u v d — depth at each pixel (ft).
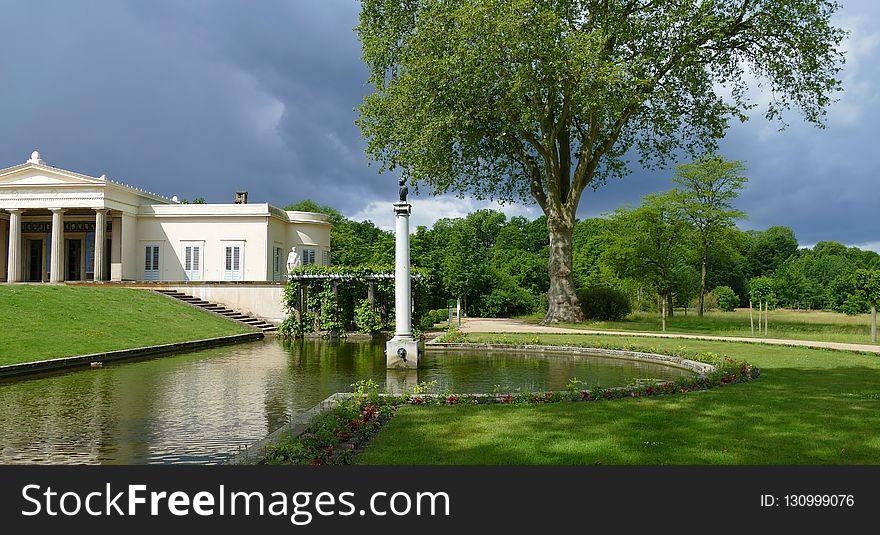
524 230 320.09
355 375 47.01
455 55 87.04
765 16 97.71
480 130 101.96
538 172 112.06
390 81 103.30
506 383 42.73
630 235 138.51
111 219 127.03
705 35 94.58
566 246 109.19
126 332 70.08
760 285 88.33
